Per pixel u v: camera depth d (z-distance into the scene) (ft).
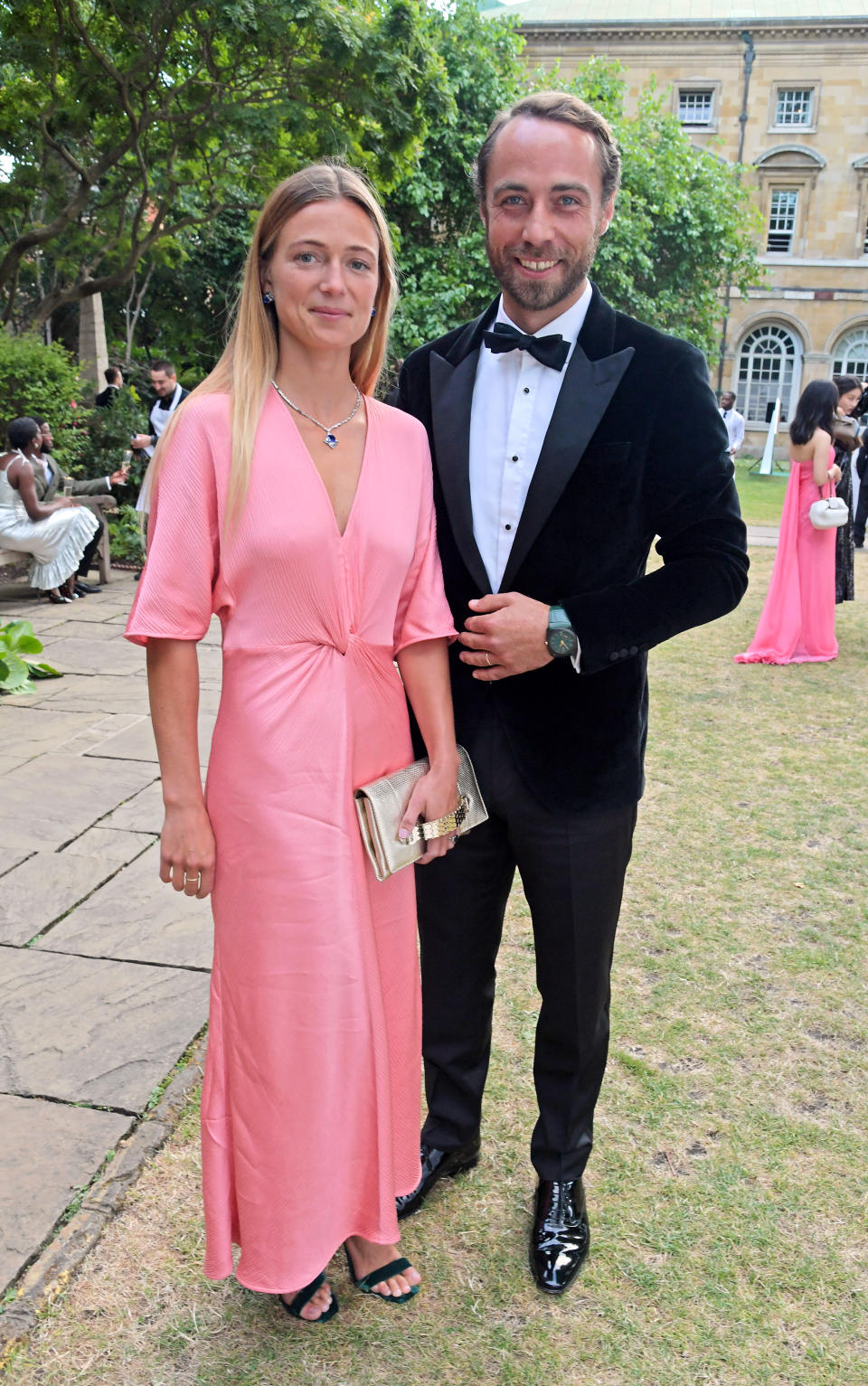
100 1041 8.13
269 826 5.10
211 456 4.95
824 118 98.48
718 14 99.86
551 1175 6.46
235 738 5.17
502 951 9.98
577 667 5.47
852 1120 7.62
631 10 101.76
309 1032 5.22
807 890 11.26
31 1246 6.15
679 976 9.52
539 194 5.25
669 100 100.58
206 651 20.85
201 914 10.23
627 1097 7.83
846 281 101.35
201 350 53.06
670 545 5.84
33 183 32.53
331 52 26.27
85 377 41.88
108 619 23.73
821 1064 8.27
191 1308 5.90
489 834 6.24
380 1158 5.54
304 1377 5.50
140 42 26.76
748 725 17.02
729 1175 7.04
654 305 53.21
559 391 5.64
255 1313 5.91
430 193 43.42
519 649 5.41
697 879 11.48
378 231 5.09
